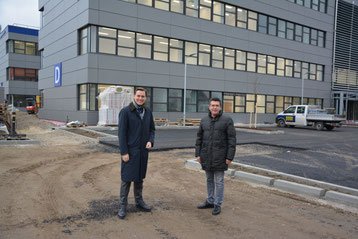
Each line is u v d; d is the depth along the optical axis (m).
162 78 22.64
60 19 23.70
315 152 10.47
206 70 25.00
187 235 3.65
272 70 29.84
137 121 4.22
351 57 37.00
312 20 32.56
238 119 27.53
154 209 4.56
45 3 26.77
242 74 27.39
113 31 20.55
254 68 28.42
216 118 4.41
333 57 34.94
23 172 6.82
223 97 26.48
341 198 5.04
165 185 6.03
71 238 3.49
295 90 31.73
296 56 31.48
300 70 32.25
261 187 5.98
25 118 23.16
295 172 6.97
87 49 20.02
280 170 7.16
